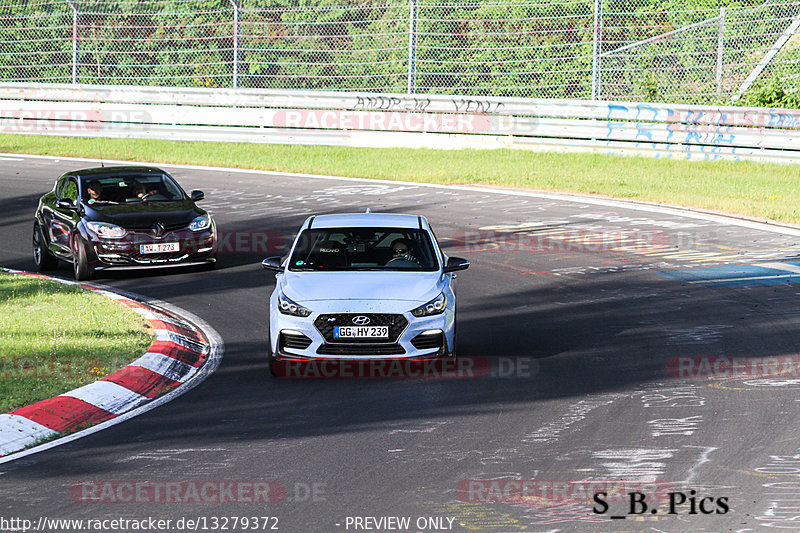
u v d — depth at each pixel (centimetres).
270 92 8075
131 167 4441
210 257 4125
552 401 2345
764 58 7969
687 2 8206
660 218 5269
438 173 6756
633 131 7244
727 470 1855
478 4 7900
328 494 1744
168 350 2759
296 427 2158
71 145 8112
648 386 2469
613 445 2012
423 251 2833
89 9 8856
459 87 8206
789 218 5191
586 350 2842
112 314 3212
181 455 1969
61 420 2194
